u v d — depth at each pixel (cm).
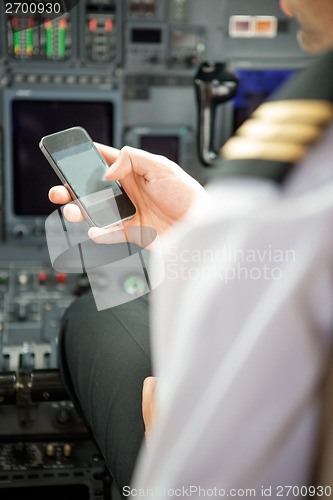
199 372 115
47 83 565
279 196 115
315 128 116
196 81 520
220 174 121
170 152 588
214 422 113
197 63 584
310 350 112
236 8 579
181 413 117
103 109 567
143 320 308
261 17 581
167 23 576
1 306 539
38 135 564
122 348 290
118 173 245
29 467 419
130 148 244
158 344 128
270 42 586
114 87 570
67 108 563
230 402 112
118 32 570
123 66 577
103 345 299
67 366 341
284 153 116
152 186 244
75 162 256
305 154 115
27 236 582
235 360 112
